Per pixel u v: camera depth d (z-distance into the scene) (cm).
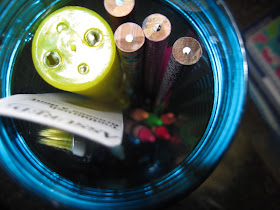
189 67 5
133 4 5
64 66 6
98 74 6
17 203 11
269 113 11
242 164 11
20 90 7
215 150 5
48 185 6
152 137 8
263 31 12
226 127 5
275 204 11
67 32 6
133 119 8
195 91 7
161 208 6
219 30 6
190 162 6
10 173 6
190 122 7
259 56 12
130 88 8
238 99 5
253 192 11
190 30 7
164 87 7
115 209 5
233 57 5
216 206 11
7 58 7
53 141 6
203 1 6
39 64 6
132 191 6
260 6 12
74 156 6
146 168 7
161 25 5
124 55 5
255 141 11
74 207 5
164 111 8
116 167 7
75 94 7
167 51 6
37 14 7
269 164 11
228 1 12
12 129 6
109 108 7
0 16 6
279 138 11
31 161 6
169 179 6
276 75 12
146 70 7
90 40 6
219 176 11
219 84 6
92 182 6
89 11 6
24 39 7
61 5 7
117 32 5
